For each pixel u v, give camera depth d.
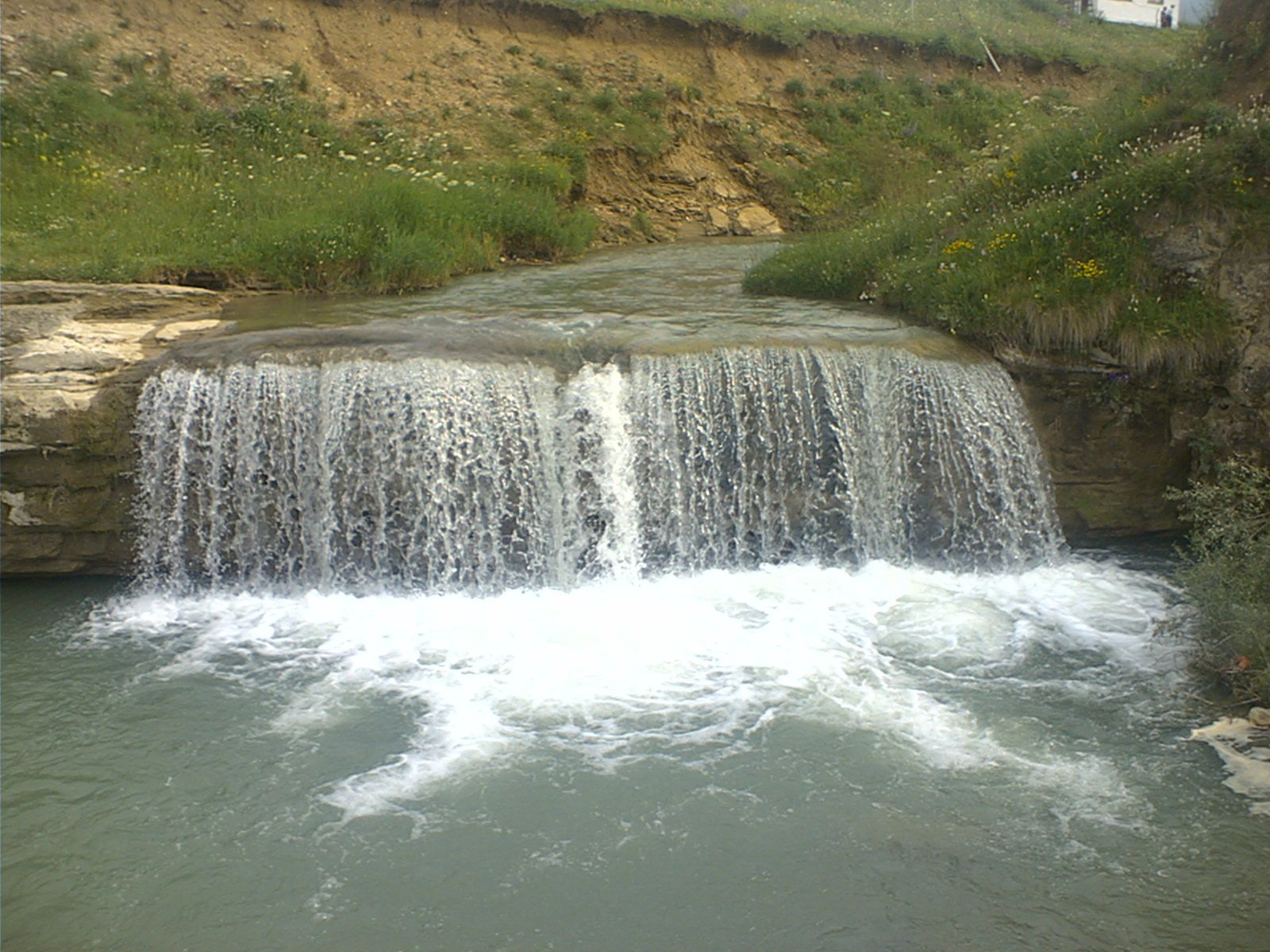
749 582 9.59
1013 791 6.82
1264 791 6.75
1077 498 10.40
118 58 20.41
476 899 6.04
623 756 7.18
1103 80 28.75
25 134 17.64
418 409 9.38
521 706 7.75
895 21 30.66
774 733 7.39
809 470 9.90
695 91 24.78
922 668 8.18
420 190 17.25
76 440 9.53
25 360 9.80
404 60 23.08
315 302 13.15
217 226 15.28
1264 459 9.77
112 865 6.32
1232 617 7.84
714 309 12.30
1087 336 10.12
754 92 25.78
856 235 14.45
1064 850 6.32
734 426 9.77
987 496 10.05
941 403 10.05
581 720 7.58
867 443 9.96
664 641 8.56
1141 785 6.85
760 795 6.81
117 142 18.22
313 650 8.56
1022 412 10.29
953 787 6.86
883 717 7.56
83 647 8.61
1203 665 8.02
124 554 9.85
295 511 9.61
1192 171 10.39
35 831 6.59
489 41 24.17
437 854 6.38
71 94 18.70
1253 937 5.67
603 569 9.64
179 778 7.03
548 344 10.05
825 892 6.05
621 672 8.15
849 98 26.50
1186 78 12.59
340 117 21.36
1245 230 10.02
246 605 9.37
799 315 11.83
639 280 15.19
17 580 9.91
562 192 20.92
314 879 6.20
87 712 7.73
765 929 5.80
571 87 23.92
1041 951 5.63
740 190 23.55
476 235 17.14
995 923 5.81
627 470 9.67
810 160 24.53
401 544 9.50
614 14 25.34
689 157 23.70
